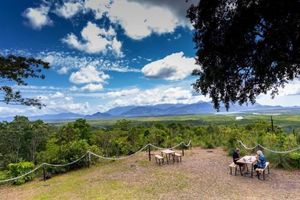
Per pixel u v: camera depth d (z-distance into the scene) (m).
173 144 26.33
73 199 12.49
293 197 11.18
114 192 13.08
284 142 19.06
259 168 14.27
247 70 11.42
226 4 10.50
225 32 10.37
